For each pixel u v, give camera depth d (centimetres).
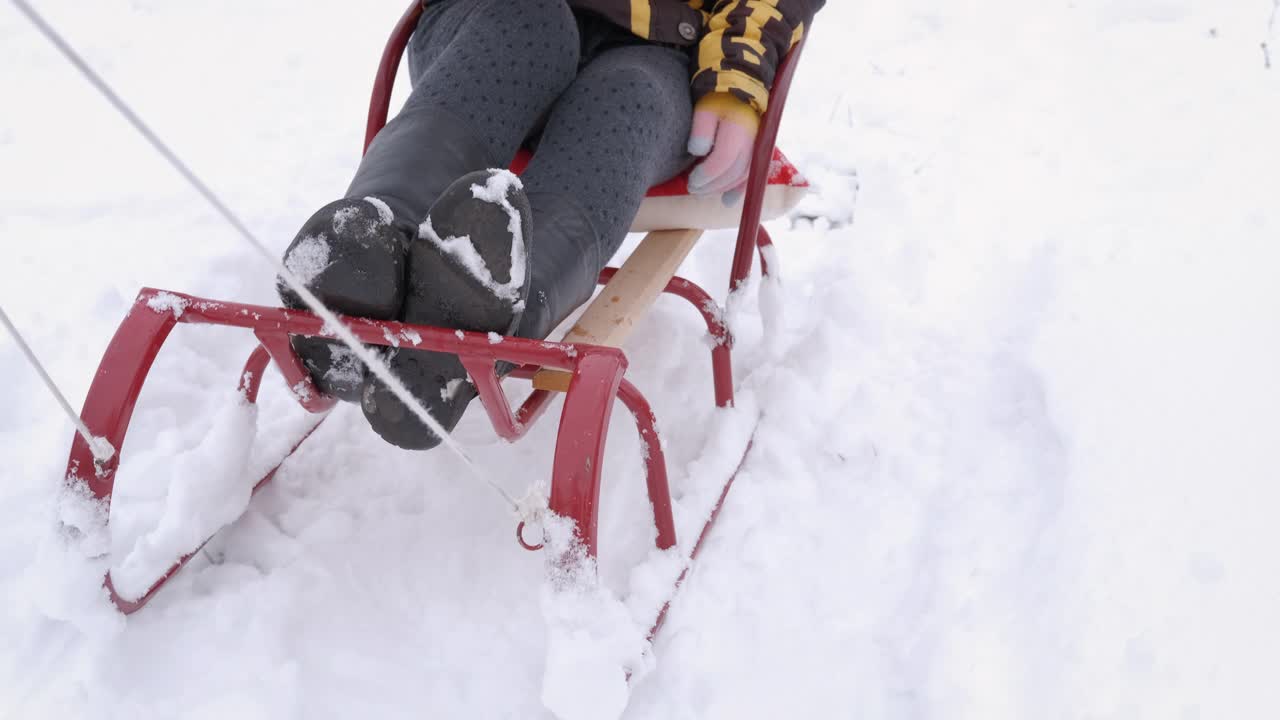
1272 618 119
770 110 135
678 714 116
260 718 110
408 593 127
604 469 147
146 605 122
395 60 144
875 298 188
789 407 160
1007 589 128
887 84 270
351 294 97
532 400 116
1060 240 196
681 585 128
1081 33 291
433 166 110
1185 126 238
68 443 146
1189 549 128
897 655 124
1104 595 123
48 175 219
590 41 143
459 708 114
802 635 126
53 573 109
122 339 107
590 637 102
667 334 178
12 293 180
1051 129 245
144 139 234
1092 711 112
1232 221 195
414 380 102
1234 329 163
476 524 139
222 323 106
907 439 156
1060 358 163
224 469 122
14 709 111
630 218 122
